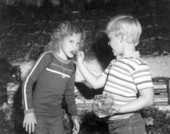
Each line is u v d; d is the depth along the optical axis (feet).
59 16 22.62
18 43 19.31
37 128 12.18
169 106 15.29
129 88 10.85
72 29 12.03
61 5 23.59
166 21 20.80
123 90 10.87
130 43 11.15
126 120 10.94
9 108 15.80
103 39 18.34
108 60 16.79
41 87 12.14
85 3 23.31
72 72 12.54
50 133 12.53
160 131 14.66
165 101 15.40
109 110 10.73
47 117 12.32
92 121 15.06
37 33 20.40
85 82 15.80
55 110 12.40
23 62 17.37
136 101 10.63
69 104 13.07
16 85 16.22
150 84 10.73
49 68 12.08
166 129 14.65
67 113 14.98
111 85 11.07
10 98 16.16
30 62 17.31
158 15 21.59
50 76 12.07
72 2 23.50
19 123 15.44
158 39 18.67
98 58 16.97
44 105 12.19
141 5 23.15
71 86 12.80
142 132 11.09
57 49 12.16
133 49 11.23
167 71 16.46
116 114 11.02
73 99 13.00
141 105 10.60
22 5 24.07
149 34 19.30
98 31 19.47
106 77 12.05
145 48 17.85
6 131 15.14
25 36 20.13
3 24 22.08
